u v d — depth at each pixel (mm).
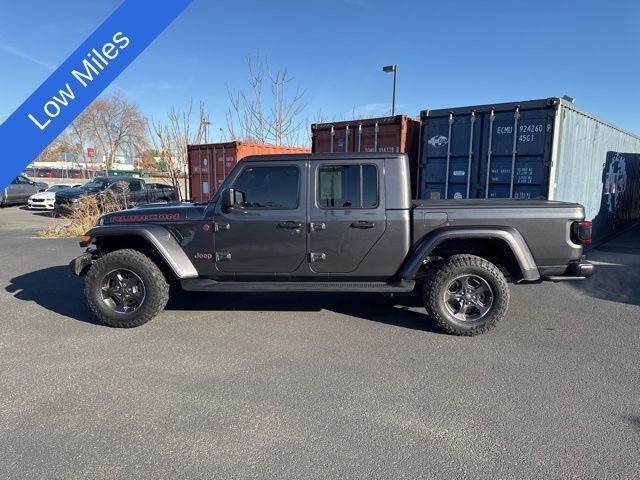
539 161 6930
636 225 14688
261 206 4891
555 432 2961
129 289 5004
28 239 12133
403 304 5906
